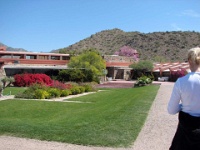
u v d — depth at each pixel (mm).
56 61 60531
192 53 3545
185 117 3482
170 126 9359
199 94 3428
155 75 69750
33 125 9016
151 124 9609
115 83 52062
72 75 45875
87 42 156250
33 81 38531
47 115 14758
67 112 15375
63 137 7555
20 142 7203
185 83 3479
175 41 137375
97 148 6785
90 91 32781
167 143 7324
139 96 20172
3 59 54156
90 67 48219
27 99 22391
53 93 24266
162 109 13141
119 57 71688
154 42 140125
